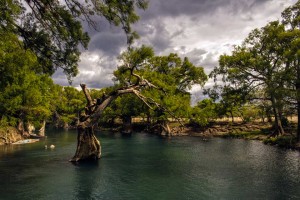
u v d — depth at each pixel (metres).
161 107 41.19
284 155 41.78
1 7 12.88
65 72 16.30
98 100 38.38
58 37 15.20
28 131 73.81
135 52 35.03
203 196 23.00
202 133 78.94
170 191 24.36
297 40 46.12
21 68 20.30
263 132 68.62
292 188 24.83
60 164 35.84
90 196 23.06
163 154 44.50
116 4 13.36
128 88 38.69
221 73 63.75
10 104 54.12
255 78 60.50
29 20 14.81
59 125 122.88
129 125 94.31
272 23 57.47
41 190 24.53
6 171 31.64
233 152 45.84
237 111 89.44
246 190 24.45
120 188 25.33
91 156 38.72
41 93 70.69
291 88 49.84
